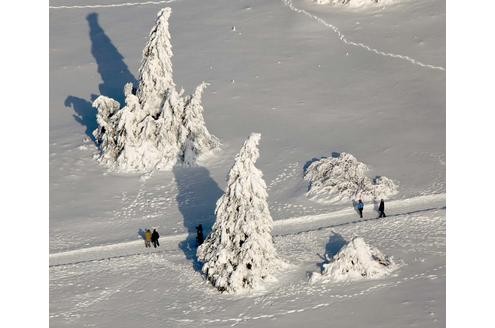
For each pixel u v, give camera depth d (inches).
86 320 1683.1
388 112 2743.6
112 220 2192.4
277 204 2194.9
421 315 1581.0
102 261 1953.7
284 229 2058.3
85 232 2128.4
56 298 1776.6
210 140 2524.6
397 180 2258.9
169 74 2529.5
